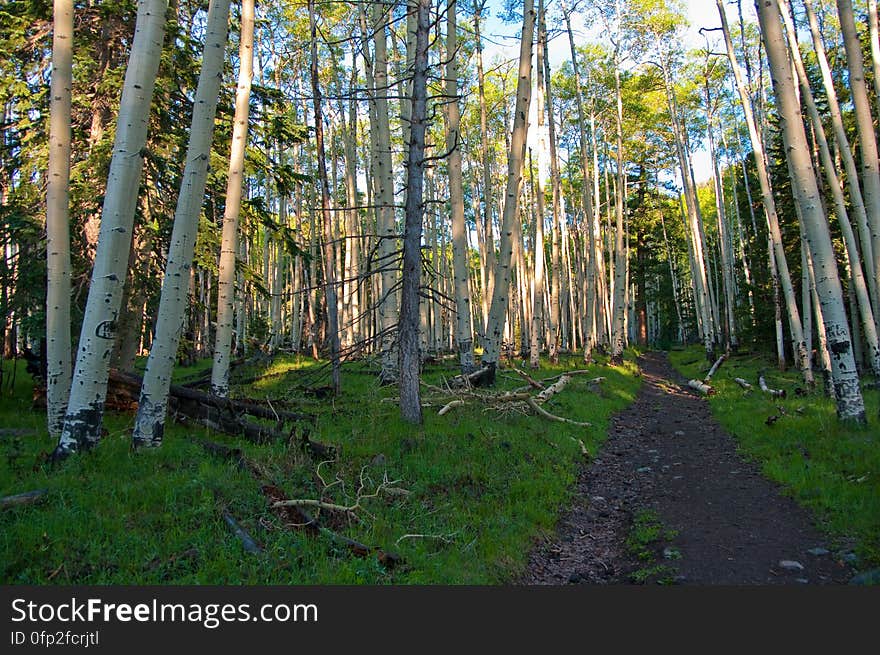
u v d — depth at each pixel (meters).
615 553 6.13
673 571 5.40
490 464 8.05
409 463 7.57
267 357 18.53
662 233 42.56
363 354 12.71
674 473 9.03
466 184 34.38
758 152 17.16
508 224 12.98
